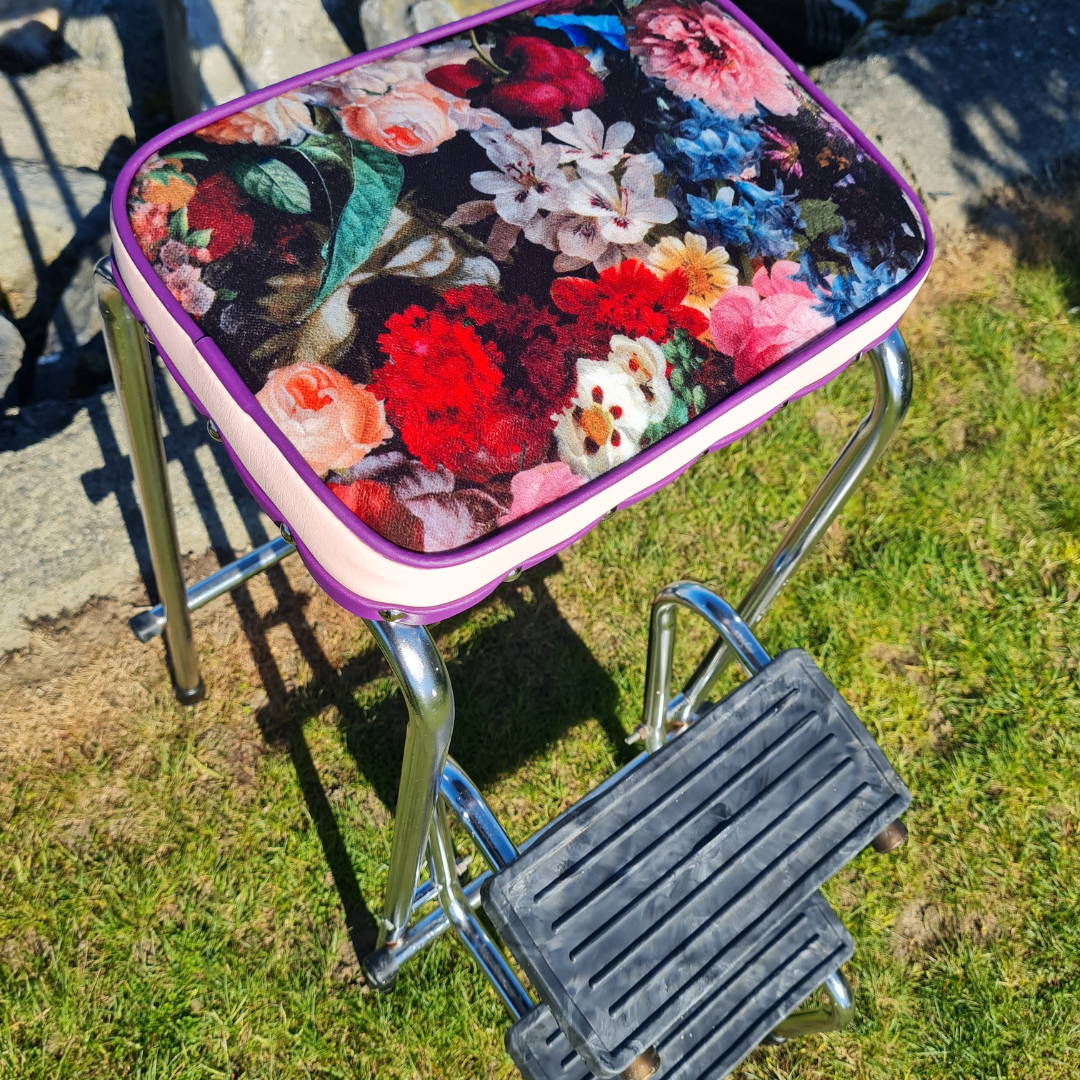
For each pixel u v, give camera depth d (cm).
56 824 159
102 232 213
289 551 156
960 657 192
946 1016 160
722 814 99
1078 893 172
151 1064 145
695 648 190
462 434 77
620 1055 89
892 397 108
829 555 200
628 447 81
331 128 90
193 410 186
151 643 173
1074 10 265
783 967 108
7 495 172
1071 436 219
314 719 173
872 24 268
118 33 264
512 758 175
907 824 176
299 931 157
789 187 95
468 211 87
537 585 190
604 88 97
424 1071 150
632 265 87
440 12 232
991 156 246
